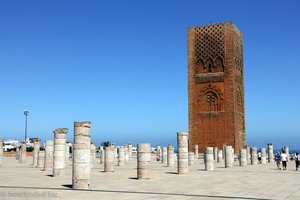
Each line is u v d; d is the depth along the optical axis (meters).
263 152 46.59
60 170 24.77
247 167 37.19
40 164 36.97
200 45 67.88
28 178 23.53
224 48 66.12
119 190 17.25
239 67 68.81
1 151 38.31
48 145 31.64
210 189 17.55
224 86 65.38
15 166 38.03
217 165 41.19
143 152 23.30
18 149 61.62
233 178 23.78
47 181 21.52
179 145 28.20
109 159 29.77
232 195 15.41
